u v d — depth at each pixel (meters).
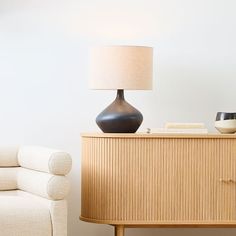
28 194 3.88
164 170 3.82
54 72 4.47
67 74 4.48
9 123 4.45
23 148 4.08
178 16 4.52
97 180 3.84
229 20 4.55
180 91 4.53
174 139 3.82
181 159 3.82
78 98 4.49
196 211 3.83
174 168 3.82
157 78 4.52
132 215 3.81
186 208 3.83
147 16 4.51
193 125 3.99
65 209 3.57
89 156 3.88
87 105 4.49
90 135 3.86
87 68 4.50
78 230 4.49
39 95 4.46
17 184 4.05
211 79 4.55
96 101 4.50
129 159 3.80
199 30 4.54
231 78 4.55
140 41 4.50
